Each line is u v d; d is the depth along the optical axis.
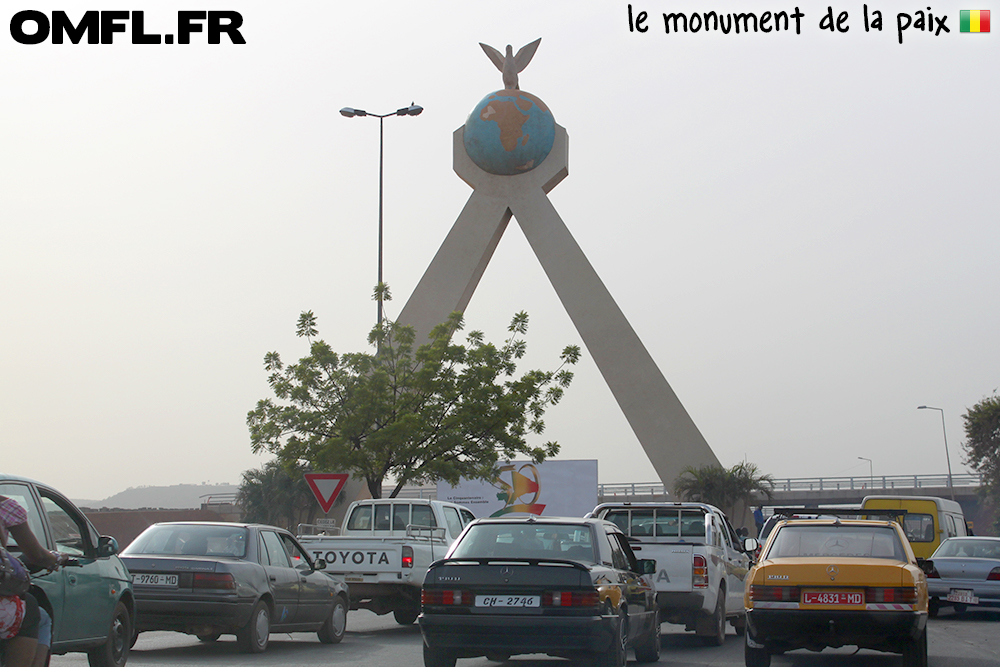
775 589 11.70
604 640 10.58
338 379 30.08
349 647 15.18
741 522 57.34
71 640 9.59
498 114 59.41
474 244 59.75
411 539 17.69
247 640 13.64
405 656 13.69
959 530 32.56
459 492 49.34
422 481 30.47
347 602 16.45
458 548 11.38
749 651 11.98
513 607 10.59
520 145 59.22
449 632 10.64
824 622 11.49
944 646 15.93
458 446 30.03
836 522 12.77
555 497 48.62
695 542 15.70
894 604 11.38
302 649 14.76
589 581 10.57
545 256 59.50
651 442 57.94
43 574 9.01
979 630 19.11
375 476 29.36
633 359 58.53
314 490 22.80
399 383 30.41
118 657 10.66
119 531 46.97
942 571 21.52
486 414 30.08
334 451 28.25
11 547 8.87
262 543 14.52
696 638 17.52
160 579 13.20
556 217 59.66
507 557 10.90
